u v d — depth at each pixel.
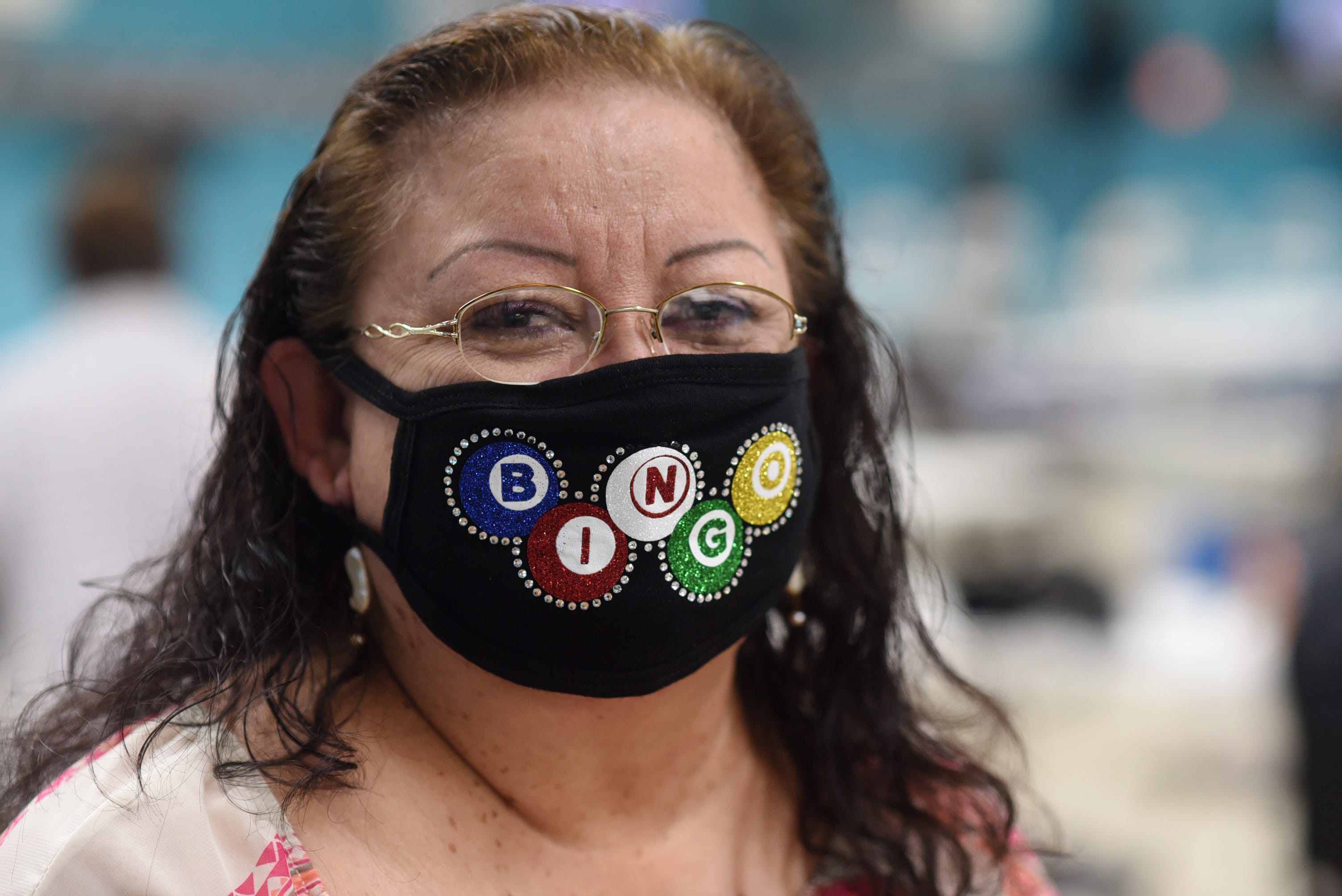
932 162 9.01
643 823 1.19
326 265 1.15
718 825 1.23
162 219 2.71
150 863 0.97
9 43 6.22
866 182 8.91
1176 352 7.27
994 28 9.29
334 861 1.03
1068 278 9.26
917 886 1.29
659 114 1.12
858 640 1.41
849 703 1.39
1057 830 1.59
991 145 8.86
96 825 0.98
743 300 1.14
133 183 2.63
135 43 6.53
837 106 8.74
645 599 1.08
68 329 2.58
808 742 1.37
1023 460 5.39
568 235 1.06
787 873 1.27
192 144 3.41
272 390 1.20
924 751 1.42
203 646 1.18
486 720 1.13
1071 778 3.93
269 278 1.21
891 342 1.48
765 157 1.24
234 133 6.58
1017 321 8.06
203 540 1.23
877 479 1.43
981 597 4.55
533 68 1.09
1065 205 9.52
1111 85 9.46
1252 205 9.79
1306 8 9.89
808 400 1.29
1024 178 9.41
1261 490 5.86
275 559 1.18
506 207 1.06
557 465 1.06
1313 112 9.96
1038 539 4.85
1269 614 4.29
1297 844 3.32
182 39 6.63
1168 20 9.66
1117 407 6.86
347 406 1.17
